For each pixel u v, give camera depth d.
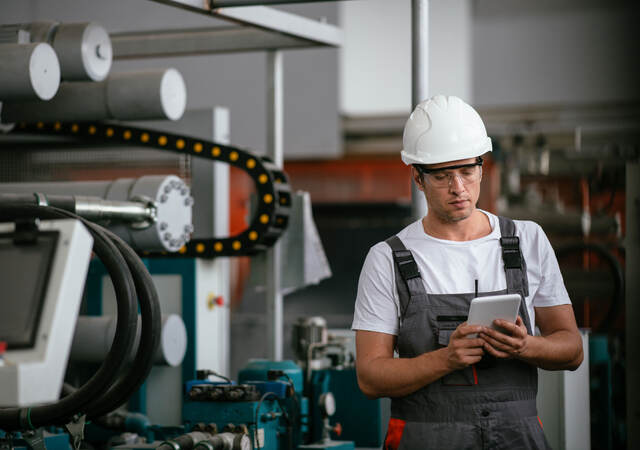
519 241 2.38
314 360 4.39
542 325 2.44
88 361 4.28
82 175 5.23
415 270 2.35
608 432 4.36
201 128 4.91
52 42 3.74
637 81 9.41
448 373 2.28
